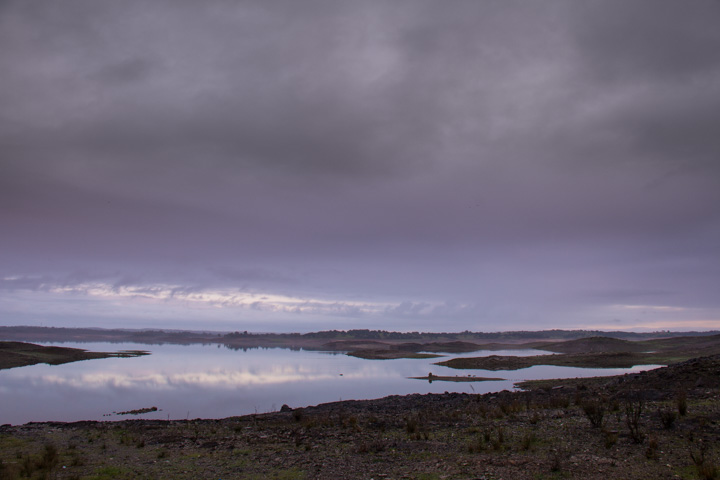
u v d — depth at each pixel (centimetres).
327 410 3291
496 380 6353
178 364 10769
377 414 2850
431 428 2123
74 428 2722
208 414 3803
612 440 1488
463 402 3203
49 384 6300
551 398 2839
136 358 13062
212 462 1677
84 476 1500
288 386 6038
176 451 1911
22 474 1527
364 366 10138
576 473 1235
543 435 1727
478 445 1658
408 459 1552
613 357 8850
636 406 2052
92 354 13138
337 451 1755
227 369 9225
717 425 1572
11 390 5609
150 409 4053
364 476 1381
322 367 9856
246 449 1888
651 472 1196
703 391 2302
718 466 1166
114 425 2852
